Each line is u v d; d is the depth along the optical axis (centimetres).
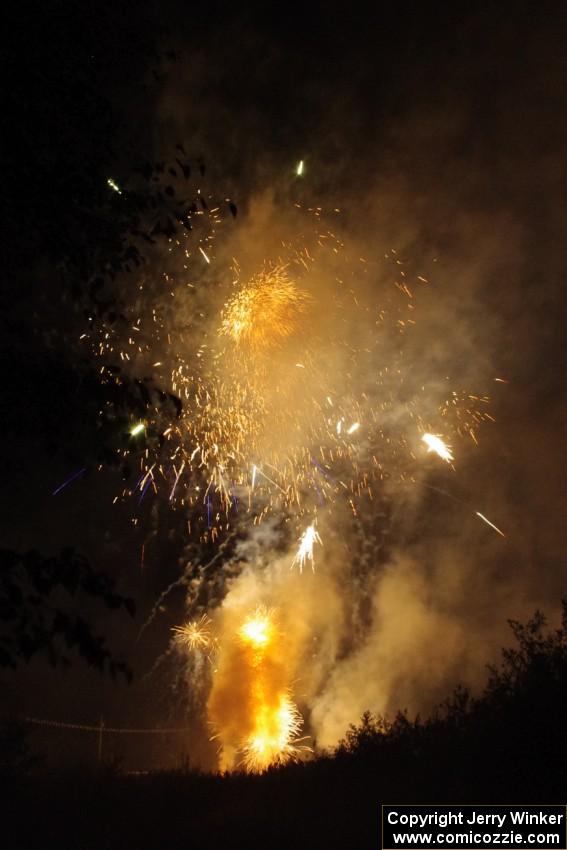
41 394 504
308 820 650
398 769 732
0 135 537
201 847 626
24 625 442
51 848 665
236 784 830
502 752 678
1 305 531
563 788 631
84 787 895
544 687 734
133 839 668
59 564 450
